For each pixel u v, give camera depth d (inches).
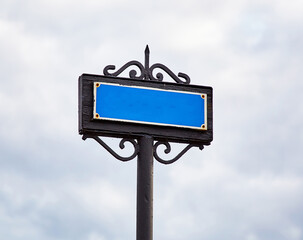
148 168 542.0
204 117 552.1
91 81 541.3
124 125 541.6
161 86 548.4
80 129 538.3
